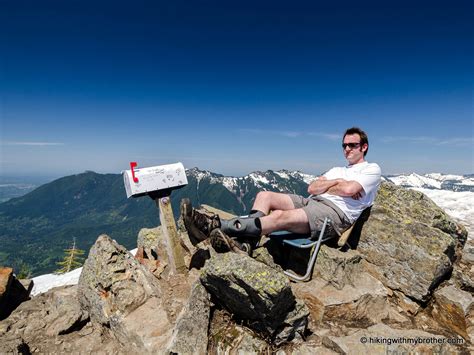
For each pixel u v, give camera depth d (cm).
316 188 273
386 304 249
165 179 269
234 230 232
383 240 273
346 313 231
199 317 212
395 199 312
